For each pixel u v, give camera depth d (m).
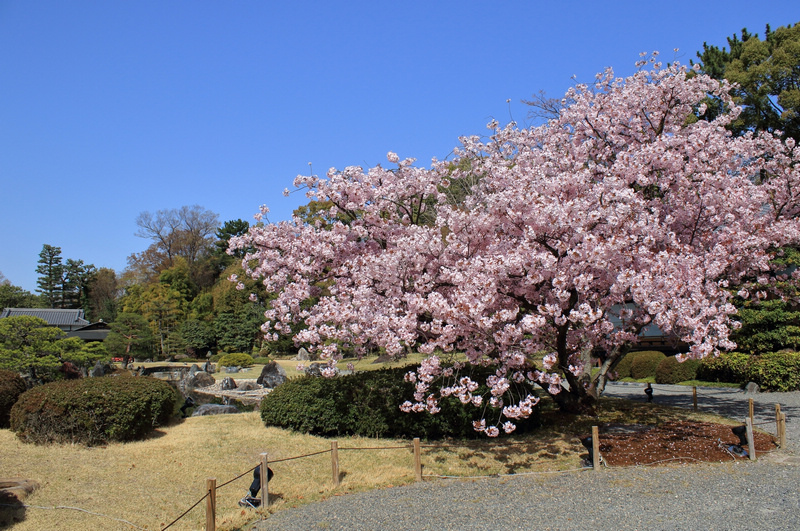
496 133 12.22
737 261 9.81
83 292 62.34
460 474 8.00
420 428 9.65
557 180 8.44
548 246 8.05
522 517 6.00
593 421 10.48
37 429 8.45
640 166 9.24
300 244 9.85
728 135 11.12
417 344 9.55
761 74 19.62
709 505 6.03
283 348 37.16
